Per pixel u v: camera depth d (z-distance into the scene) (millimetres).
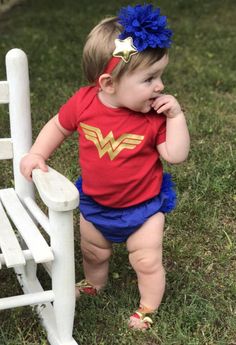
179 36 6984
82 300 2480
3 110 4617
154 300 2350
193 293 2523
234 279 2668
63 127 2275
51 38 6980
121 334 2305
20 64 2371
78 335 2291
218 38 6898
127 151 2125
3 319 2400
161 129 2146
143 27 1994
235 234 3043
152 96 2074
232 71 5637
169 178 2311
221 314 2441
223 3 8953
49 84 5250
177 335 2262
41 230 3047
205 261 2809
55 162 3750
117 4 9250
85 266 2523
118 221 2240
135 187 2180
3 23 8180
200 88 5160
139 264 2293
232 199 3318
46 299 2119
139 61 1993
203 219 3107
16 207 2350
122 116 2121
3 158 2467
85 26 7672
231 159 3670
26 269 2516
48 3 9547
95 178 2193
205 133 4168
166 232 3029
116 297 2523
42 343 2221
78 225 3133
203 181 3410
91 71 2107
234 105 4773
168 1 9211
